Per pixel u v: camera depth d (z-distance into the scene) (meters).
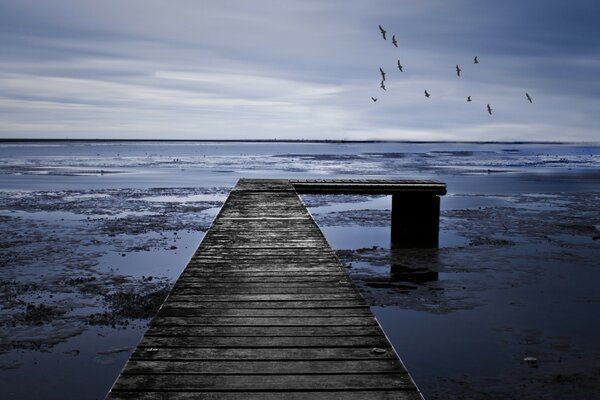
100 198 25.83
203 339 3.57
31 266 11.91
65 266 11.94
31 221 18.38
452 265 12.24
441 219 19.19
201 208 22.28
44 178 39.78
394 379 2.95
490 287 10.44
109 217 19.53
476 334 7.93
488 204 24.02
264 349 3.39
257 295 4.69
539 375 6.52
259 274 5.46
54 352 7.18
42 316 8.54
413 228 14.33
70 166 58.72
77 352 7.18
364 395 2.76
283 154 116.69
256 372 3.03
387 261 12.62
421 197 14.29
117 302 9.30
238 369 3.07
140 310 8.87
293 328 3.81
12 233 15.95
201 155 106.88
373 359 3.24
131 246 14.27
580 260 12.71
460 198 26.55
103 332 7.89
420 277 11.22
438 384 6.29
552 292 10.09
